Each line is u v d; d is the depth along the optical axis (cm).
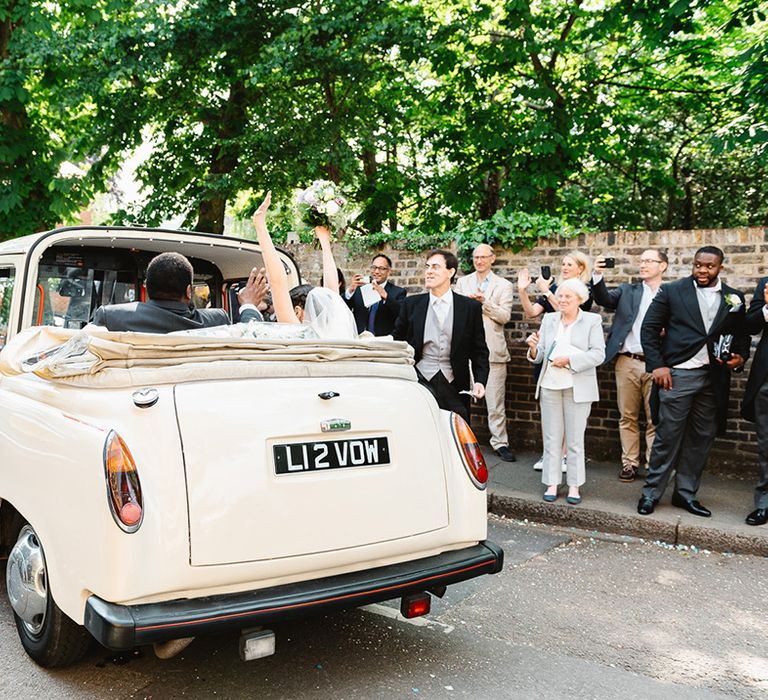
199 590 244
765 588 417
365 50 1006
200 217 1236
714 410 526
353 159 1091
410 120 1305
